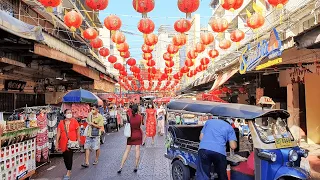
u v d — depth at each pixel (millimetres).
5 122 6910
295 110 14641
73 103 13398
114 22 9602
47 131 10852
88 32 10898
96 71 18203
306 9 11594
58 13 17188
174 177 7824
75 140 8500
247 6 23078
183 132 8219
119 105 30984
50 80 16875
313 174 8781
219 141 6082
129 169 9609
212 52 15328
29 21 15359
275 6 7945
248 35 20094
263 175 5762
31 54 10812
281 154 5789
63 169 9734
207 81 19828
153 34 11703
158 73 26000
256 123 6141
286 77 15172
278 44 7531
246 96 22500
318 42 6012
